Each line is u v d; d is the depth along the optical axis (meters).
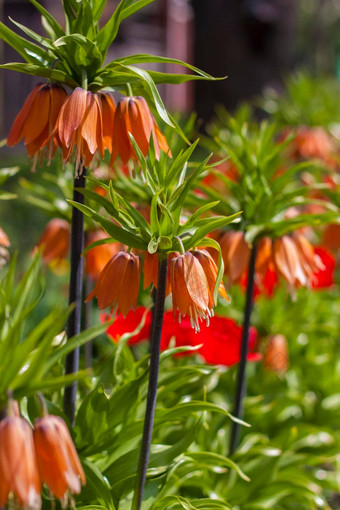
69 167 1.38
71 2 1.13
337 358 1.91
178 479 1.26
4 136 7.09
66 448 0.95
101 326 0.98
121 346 1.27
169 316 1.41
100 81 1.13
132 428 1.22
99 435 1.22
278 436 1.62
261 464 1.45
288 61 4.34
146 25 8.17
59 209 1.43
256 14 4.17
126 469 1.21
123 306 1.11
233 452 1.42
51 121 1.13
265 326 1.75
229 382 1.70
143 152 1.14
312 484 1.55
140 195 1.32
